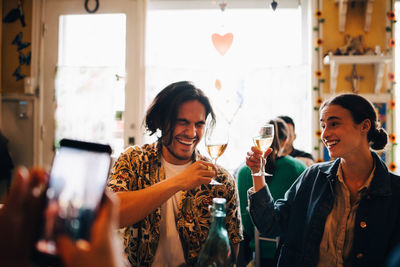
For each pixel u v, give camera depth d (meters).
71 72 2.89
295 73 2.74
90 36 2.93
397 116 2.66
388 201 0.96
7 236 0.37
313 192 1.10
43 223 0.38
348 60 2.45
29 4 2.89
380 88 2.57
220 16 2.87
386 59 2.42
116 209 0.40
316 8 2.68
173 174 1.16
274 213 1.10
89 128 2.89
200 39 2.88
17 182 0.38
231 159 2.80
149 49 2.92
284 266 1.11
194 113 1.05
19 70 2.90
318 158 2.67
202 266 0.77
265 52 2.84
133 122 2.90
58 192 0.40
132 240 1.05
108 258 0.35
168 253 1.06
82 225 0.38
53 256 0.36
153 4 2.93
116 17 2.92
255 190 1.09
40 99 2.91
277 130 1.81
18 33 2.90
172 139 1.08
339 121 0.99
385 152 2.53
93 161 0.45
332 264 1.00
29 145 2.92
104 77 2.89
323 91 2.67
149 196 0.88
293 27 2.86
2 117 2.93
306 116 2.78
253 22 2.86
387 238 0.94
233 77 2.82
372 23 2.61
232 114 2.80
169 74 2.84
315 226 1.04
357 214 0.97
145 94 2.89
